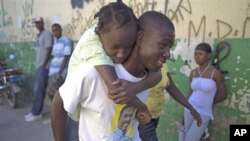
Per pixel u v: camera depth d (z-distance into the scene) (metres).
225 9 4.15
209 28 4.31
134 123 1.75
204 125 4.11
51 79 6.43
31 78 7.93
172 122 4.81
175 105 4.75
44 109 7.21
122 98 1.59
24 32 8.05
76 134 1.87
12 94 7.51
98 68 1.60
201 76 4.16
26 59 8.05
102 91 1.63
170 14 4.71
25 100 8.11
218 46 4.23
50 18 7.09
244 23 4.01
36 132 6.00
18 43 8.33
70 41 6.50
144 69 1.68
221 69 4.21
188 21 4.52
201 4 4.37
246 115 4.09
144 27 1.57
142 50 1.57
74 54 1.73
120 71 1.66
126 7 1.61
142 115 1.73
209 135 4.38
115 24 1.54
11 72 7.79
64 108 1.71
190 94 4.30
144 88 1.68
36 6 7.50
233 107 4.17
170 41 1.56
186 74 4.58
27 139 5.70
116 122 1.68
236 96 4.14
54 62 6.39
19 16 8.20
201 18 4.38
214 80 4.11
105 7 1.63
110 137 1.68
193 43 4.49
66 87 1.68
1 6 8.90
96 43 1.64
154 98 3.15
